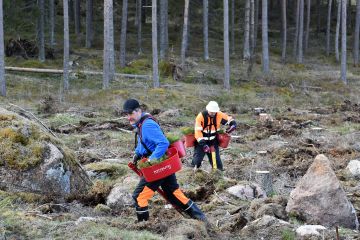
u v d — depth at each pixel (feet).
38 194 24.63
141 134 19.34
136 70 94.73
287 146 43.65
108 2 76.28
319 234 19.81
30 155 24.99
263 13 102.63
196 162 30.66
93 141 43.68
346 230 20.94
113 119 55.57
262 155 39.45
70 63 100.63
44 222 20.06
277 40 150.10
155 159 19.13
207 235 19.53
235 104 73.00
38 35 103.30
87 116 57.57
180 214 21.80
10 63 94.43
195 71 99.14
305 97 81.92
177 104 68.69
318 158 22.88
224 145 30.73
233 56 123.24
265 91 84.64
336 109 70.38
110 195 25.00
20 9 100.99
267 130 52.01
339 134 51.13
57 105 61.98
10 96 68.59
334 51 143.95
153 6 78.13
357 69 121.08
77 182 26.25
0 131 25.39
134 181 26.66
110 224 20.47
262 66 107.14
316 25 167.73
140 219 20.44
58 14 150.51
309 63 124.98
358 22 126.62
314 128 52.85
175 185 20.31
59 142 26.78
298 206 22.47
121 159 36.50
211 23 158.51
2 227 18.79
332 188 22.08
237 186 27.07
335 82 98.27
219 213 23.43
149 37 139.74
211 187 27.63
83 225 19.70
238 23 158.61
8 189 24.45
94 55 112.06
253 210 23.31
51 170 24.95
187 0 93.30
